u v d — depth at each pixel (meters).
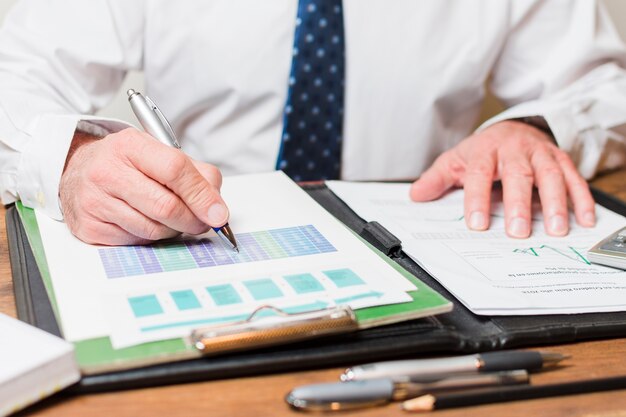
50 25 0.96
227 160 1.04
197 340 0.40
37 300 0.48
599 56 1.06
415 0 1.03
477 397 0.40
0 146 0.70
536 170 0.77
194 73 1.01
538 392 0.41
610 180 0.95
